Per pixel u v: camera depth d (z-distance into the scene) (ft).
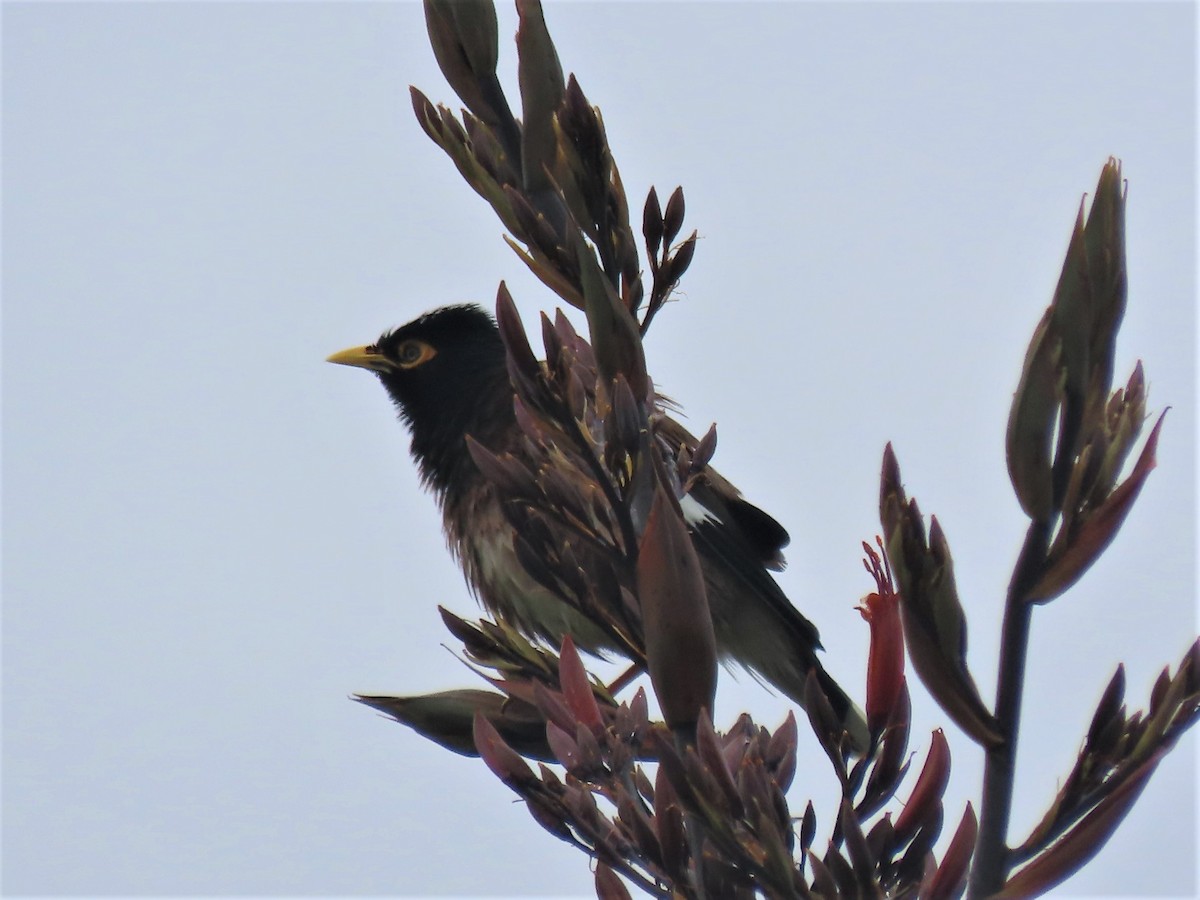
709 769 15.28
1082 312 13.46
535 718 21.93
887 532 13.91
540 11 18.90
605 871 18.37
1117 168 13.56
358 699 22.34
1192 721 14.46
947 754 15.70
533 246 18.38
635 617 19.27
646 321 18.15
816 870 15.25
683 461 17.87
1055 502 13.67
